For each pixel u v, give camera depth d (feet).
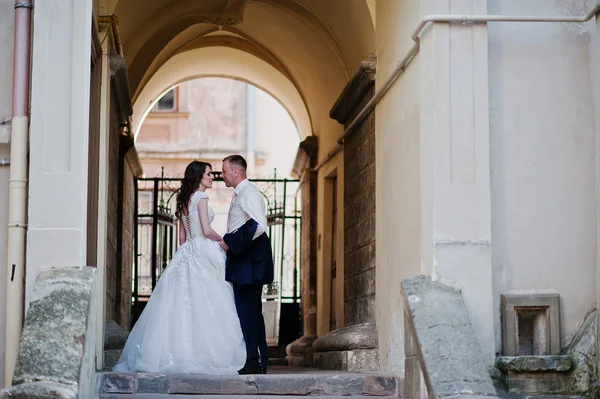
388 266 30.01
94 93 30.78
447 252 24.30
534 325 25.76
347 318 37.24
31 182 23.65
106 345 32.40
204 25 49.49
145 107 55.36
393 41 30.09
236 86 98.89
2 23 24.91
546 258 25.72
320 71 46.29
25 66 24.31
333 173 47.06
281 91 56.39
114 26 31.37
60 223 23.56
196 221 29.35
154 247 52.85
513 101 26.12
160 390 25.27
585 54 26.40
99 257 30.55
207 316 28.25
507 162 25.94
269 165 98.32
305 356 48.60
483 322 24.18
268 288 57.41
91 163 30.60
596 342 24.61
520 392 24.20
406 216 27.71
